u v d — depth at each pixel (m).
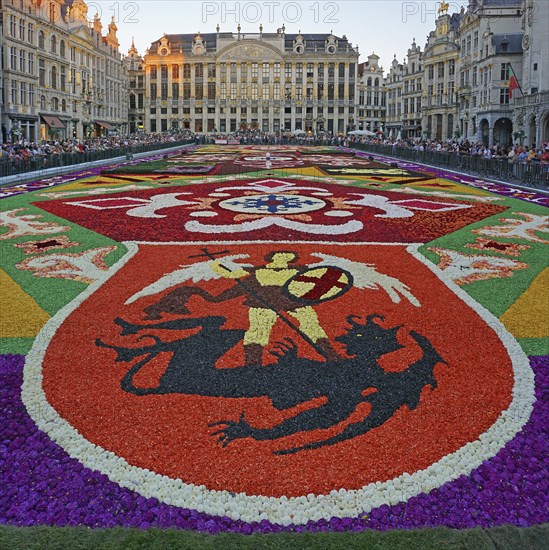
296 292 10.30
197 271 11.64
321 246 14.05
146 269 11.89
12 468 5.50
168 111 127.69
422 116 96.94
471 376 7.30
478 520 4.89
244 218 17.77
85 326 8.78
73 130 81.38
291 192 24.36
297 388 6.88
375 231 16.02
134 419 6.27
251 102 125.31
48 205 20.64
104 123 95.25
